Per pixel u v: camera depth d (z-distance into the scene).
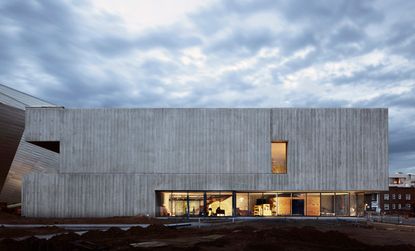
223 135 32.50
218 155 32.34
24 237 19.81
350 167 32.31
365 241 19.25
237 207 32.66
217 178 32.12
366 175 32.25
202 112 32.72
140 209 31.73
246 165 32.25
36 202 31.67
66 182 31.89
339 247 16.81
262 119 32.62
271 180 32.12
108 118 32.62
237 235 19.42
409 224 32.31
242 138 32.47
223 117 32.66
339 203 33.19
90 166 32.16
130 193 31.89
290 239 18.45
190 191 32.41
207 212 32.34
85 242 16.58
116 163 32.22
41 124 32.50
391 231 24.47
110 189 31.89
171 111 32.69
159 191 32.53
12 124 37.59
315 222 29.19
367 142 32.56
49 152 44.38
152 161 32.25
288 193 33.09
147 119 32.62
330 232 19.38
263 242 17.11
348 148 32.47
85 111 32.66
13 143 40.44
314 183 32.12
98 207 31.70
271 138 32.50
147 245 16.77
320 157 32.34
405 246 17.02
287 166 32.28
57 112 32.62
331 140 32.50
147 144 32.41
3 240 17.05
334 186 32.09
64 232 22.22
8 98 36.53
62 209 31.61
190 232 21.56
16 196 51.50
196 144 32.41
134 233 20.84
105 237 19.55
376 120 32.72
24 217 31.30
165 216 32.09
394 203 79.44
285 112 32.72
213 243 16.98
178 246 16.36
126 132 32.50
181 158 32.31
